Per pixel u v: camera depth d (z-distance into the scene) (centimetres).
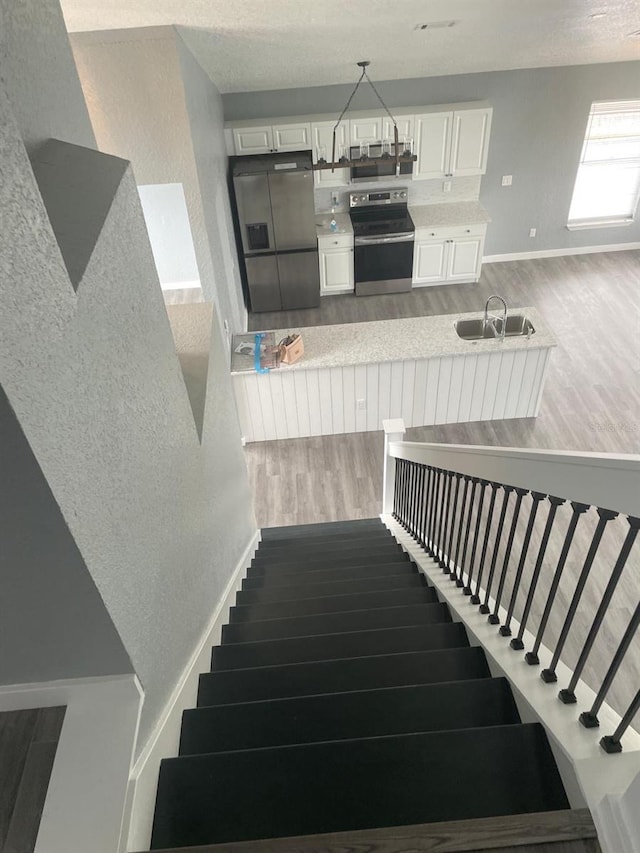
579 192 772
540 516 444
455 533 433
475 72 663
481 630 199
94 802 114
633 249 816
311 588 286
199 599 200
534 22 371
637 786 98
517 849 108
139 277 141
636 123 718
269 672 188
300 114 687
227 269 589
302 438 560
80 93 153
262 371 500
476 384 530
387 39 410
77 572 101
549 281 759
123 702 126
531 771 133
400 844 108
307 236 673
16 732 122
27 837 111
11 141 77
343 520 478
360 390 529
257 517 487
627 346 634
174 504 166
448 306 723
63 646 116
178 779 135
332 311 730
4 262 73
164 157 434
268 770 137
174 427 170
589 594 375
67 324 94
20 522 91
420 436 546
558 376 598
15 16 118
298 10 285
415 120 658
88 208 116
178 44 384
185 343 250
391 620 235
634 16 371
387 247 710
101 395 110
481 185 748
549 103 691
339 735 157
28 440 80
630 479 104
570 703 143
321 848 108
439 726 158
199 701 182
